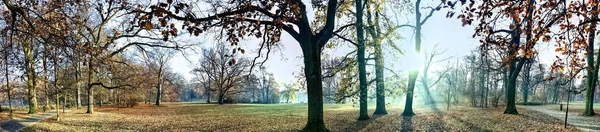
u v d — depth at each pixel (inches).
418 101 1700.3
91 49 406.6
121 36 990.4
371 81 797.2
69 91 1425.9
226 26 366.0
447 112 985.5
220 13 393.7
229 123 788.0
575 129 607.8
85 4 535.8
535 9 258.1
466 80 1940.2
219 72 2070.6
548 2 249.6
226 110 1384.1
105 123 794.2
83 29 828.6
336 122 737.0
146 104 2180.1
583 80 1405.0
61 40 397.1
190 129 687.7
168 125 765.3
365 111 781.3
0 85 1138.7
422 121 717.9
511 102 939.3
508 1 241.3
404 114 867.4
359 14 737.0
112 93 1846.7
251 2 387.5
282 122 772.6
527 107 1537.9
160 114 1181.1
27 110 1175.6
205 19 385.7
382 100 920.3
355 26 759.7
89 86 1103.6
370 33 739.4
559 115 965.2
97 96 1694.1
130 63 1307.8
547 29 259.9
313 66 462.6
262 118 904.9
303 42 466.9
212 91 2268.7
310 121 460.4
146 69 1627.7
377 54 762.2
